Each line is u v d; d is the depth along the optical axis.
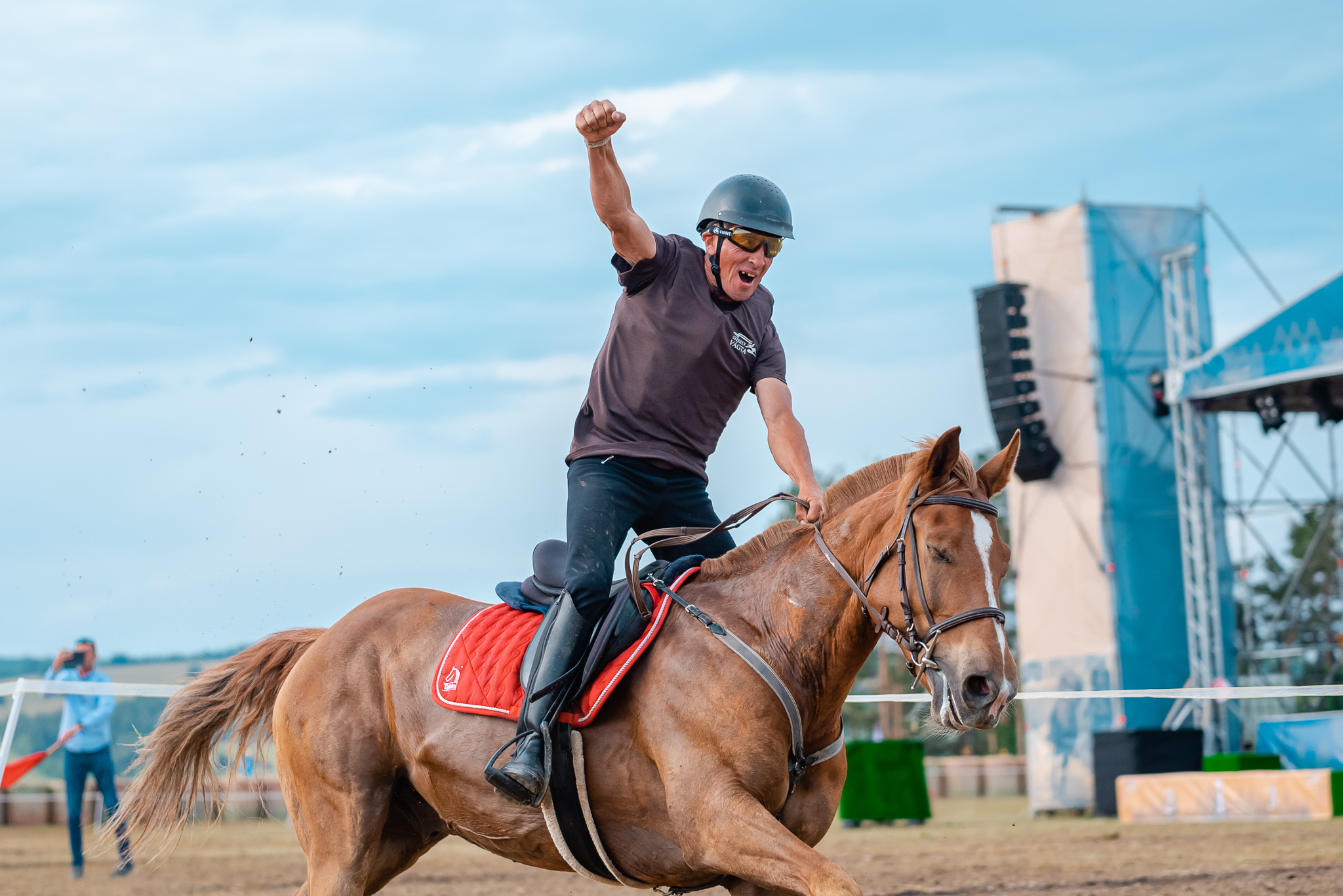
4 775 11.08
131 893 12.31
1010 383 22.91
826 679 5.21
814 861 4.59
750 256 5.51
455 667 5.68
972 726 4.62
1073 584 22.44
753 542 5.56
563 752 5.27
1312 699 23.84
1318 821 16.75
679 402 5.61
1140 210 23.17
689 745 5.04
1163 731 20.22
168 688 10.49
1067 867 12.45
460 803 5.62
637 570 5.42
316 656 6.08
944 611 4.78
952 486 4.98
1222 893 10.02
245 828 23.73
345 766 5.80
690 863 5.05
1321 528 25.22
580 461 5.68
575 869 5.50
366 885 6.05
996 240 24.00
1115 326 22.72
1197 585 22.11
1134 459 22.44
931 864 13.18
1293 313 20.38
